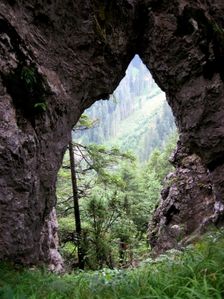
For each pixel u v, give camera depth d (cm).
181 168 1542
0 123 713
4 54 738
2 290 436
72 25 925
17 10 792
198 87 1066
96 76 1027
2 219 731
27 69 776
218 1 1084
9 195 734
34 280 600
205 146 1082
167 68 1109
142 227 1938
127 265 1467
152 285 407
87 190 1716
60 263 1301
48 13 861
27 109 784
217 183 1105
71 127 1053
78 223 1617
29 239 808
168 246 1370
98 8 970
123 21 1044
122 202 1808
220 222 1124
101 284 494
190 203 1405
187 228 1345
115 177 1712
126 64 1174
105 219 1609
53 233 1369
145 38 1129
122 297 393
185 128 1132
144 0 1077
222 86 1036
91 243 1501
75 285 520
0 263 710
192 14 1051
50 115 856
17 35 770
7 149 719
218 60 1042
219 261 420
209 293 339
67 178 1862
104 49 1009
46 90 830
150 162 3506
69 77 939
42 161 852
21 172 750
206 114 1059
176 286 376
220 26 1075
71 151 1656
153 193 2617
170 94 1173
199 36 1042
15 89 759
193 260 468
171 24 1069
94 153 1681
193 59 1057
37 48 834
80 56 962
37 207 848
